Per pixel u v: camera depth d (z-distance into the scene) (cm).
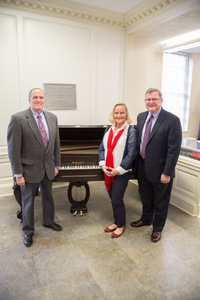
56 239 237
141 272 190
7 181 347
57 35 347
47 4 322
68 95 373
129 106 444
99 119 414
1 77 320
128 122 231
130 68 428
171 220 277
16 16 313
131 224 264
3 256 209
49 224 254
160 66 501
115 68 412
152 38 441
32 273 188
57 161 239
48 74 352
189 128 618
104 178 255
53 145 225
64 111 376
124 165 217
